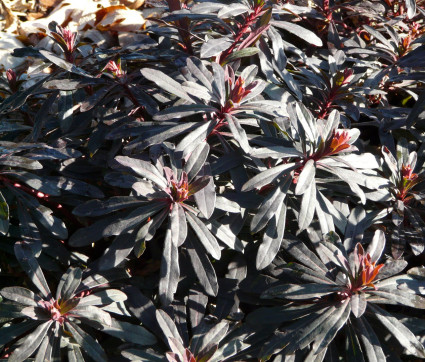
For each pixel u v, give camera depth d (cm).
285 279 58
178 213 53
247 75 59
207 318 56
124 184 56
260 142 58
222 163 57
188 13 61
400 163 61
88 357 56
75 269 55
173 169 56
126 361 55
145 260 62
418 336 56
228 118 55
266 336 56
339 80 62
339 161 54
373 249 55
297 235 59
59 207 62
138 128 57
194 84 56
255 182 54
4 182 59
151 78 55
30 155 57
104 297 55
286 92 62
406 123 62
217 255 53
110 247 54
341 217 57
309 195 54
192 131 55
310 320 54
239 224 57
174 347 52
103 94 59
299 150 57
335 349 56
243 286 57
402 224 59
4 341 53
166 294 53
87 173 61
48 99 61
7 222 56
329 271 56
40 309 53
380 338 56
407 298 53
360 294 54
